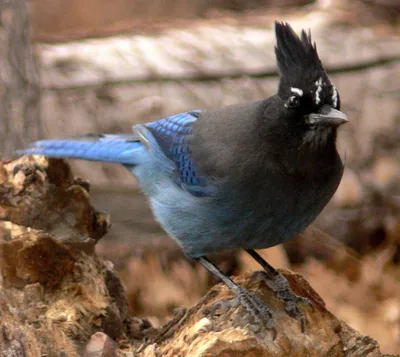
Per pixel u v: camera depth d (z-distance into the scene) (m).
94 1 20.48
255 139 7.69
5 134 12.52
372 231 14.71
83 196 7.96
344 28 16.94
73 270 7.57
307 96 7.32
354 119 16.30
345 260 14.26
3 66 12.48
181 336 7.08
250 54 16.27
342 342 7.22
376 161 15.82
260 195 7.64
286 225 7.82
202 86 15.99
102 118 15.70
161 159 8.70
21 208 7.75
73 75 16.03
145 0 20.80
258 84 15.99
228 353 6.61
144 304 13.53
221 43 16.69
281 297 7.41
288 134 7.47
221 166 7.86
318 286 13.80
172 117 8.94
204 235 8.16
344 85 16.39
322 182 7.65
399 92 16.34
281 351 6.90
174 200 8.40
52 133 15.48
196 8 20.72
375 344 7.23
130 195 14.86
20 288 7.32
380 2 17.66
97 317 7.43
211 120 8.38
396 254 14.52
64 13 20.19
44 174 7.87
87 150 8.92
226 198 7.82
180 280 13.91
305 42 7.44
